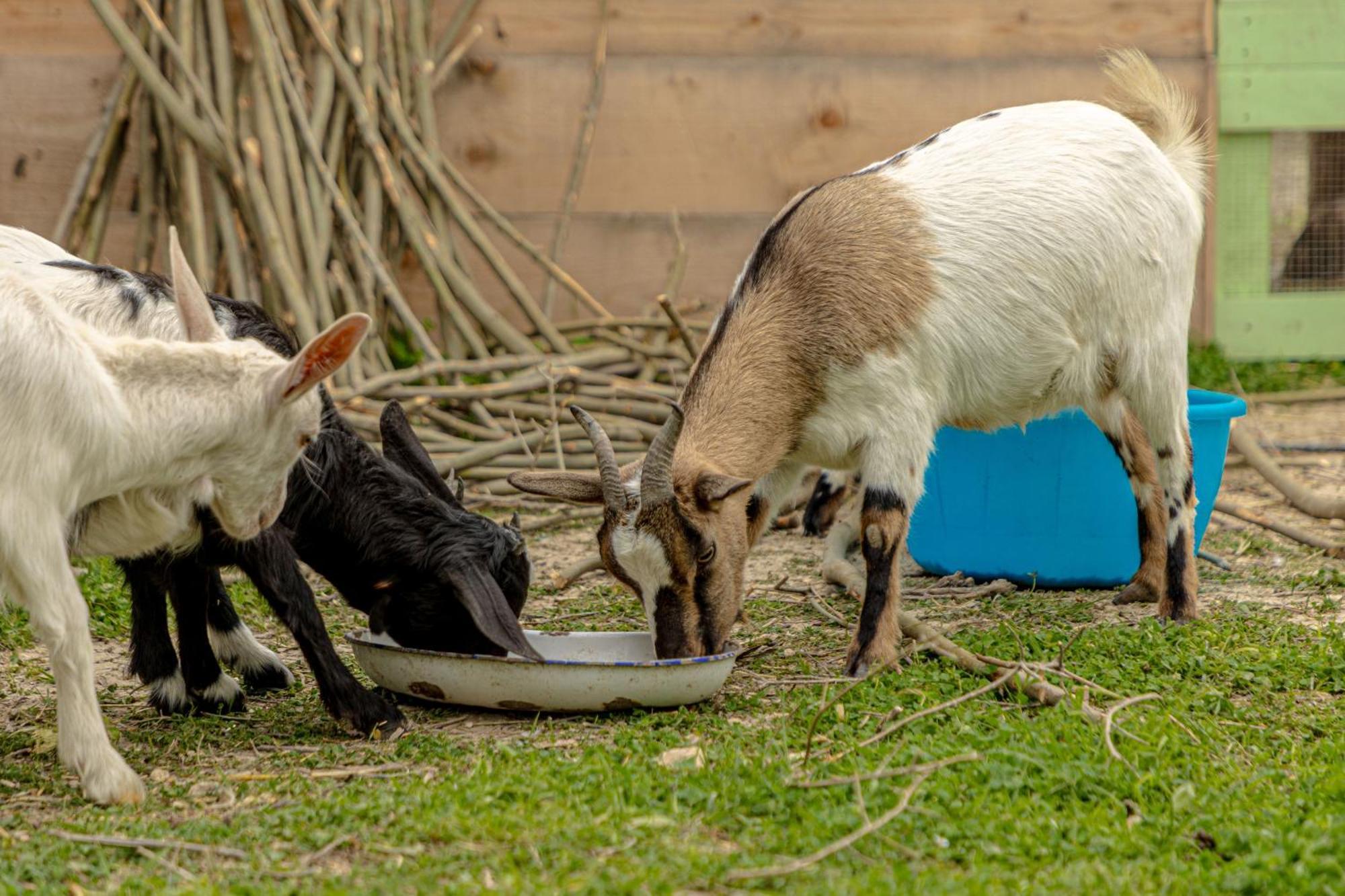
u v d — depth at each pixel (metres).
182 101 13.52
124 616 8.99
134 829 5.57
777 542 11.59
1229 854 5.27
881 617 7.86
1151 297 8.58
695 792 5.77
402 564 7.20
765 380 7.85
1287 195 17.33
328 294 13.14
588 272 16.28
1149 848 5.27
